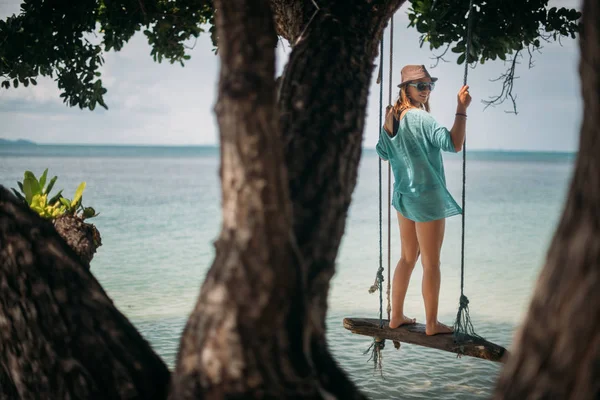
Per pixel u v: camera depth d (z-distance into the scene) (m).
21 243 2.41
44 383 2.34
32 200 5.88
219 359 1.97
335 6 2.69
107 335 2.40
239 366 1.96
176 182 59.38
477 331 10.12
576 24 4.88
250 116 1.95
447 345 4.40
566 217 1.69
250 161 1.96
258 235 1.97
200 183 57.97
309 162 2.41
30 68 5.34
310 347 2.16
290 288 2.00
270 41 2.00
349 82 2.57
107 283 14.43
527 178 73.31
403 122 4.55
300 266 2.06
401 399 7.18
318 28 2.65
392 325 4.72
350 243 22.05
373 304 12.27
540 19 4.90
